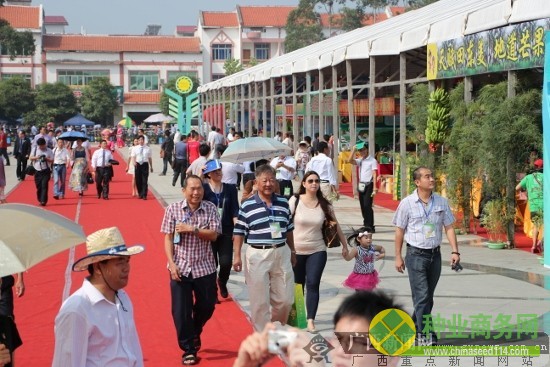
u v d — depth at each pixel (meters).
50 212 7.00
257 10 118.69
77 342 7.02
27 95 97.88
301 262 12.48
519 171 19.92
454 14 24.48
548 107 17.11
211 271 11.40
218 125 67.25
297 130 42.25
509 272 17.05
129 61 114.44
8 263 6.29
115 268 7.24
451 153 22.42
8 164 55.06
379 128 40.41
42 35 113.25
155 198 34.62
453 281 16.22
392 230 24.05
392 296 4.35
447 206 11.53
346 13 106.00
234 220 15.12
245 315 14.16
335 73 35.16
